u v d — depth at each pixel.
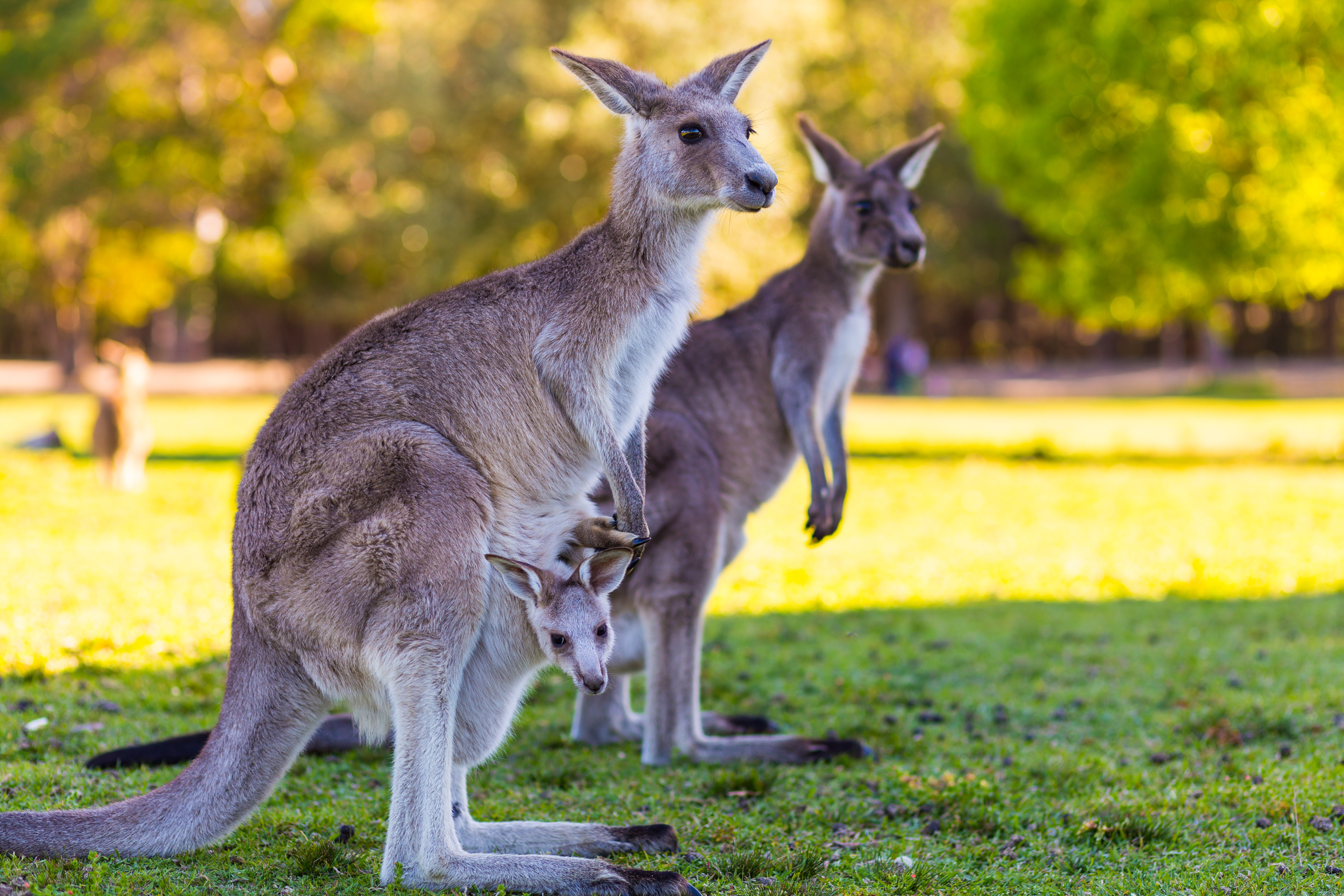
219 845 4.04
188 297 37.69
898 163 6.20
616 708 5.59
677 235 4.27
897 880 3.88
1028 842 4.27
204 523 11.33
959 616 8.57
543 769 5.07
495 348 4.04
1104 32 17.73
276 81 27.58
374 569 3.66
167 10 22.88
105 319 45.06
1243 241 17.86
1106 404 32.25
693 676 5.17
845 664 7.12
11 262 34.88
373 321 4.09
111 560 9.22
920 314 49.88
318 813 4.40
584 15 22.09
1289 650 7.30
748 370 5.78
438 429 3.91
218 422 24.84
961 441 21.86
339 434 3.81
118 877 3.66
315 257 34.75
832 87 36.03
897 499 14.40
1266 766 5.07
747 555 10.97
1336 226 17.23
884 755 5.38
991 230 40.31
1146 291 20.06
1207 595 9.32
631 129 4.33
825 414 6.27
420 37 25.19
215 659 6.58
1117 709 6.17
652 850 4.00
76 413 26.84
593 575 3.99
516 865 3.60
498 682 3.93
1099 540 11.86
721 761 5.16
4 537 10.07
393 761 3.74
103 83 23.98
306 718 3.86
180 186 29.22
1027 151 19.39
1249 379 36.69
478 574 3.75
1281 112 17.08
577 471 4.18
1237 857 4.13
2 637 6.54
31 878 3.58
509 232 24.55
